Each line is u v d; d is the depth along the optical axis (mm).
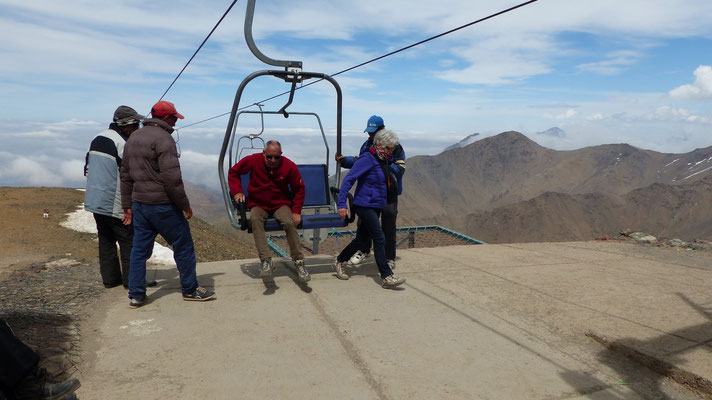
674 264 5953
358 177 4484
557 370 2910
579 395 2609
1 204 11680
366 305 4125
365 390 2611
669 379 2805
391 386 2662
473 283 4910
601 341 3307
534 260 6113
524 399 2547
